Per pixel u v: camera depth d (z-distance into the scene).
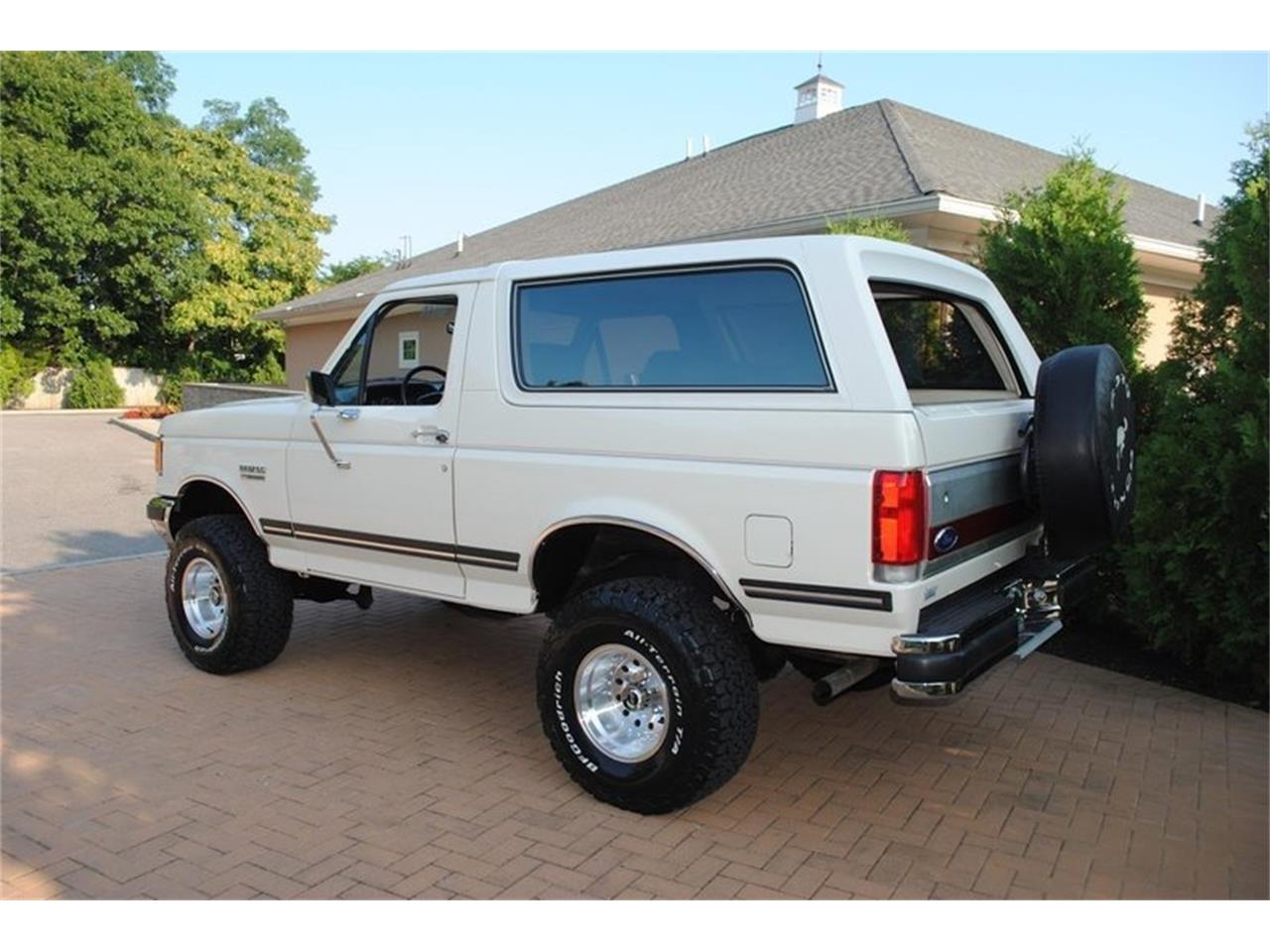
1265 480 4.88
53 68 30.62
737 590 3.54
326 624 6.61
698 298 3.72
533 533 4.06
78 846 3.61
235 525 5.47
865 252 3.56
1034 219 6.39
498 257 17.05
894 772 4.31
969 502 3.58
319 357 23.09
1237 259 5.17
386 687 5.38
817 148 13.84
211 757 4.42
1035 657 5.90
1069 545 3.72
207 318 34.44
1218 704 5.18
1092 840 3.71
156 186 32.88
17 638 6.30
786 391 3.43
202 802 3.97
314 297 23.19
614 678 3.93
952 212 9.23
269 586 5.35
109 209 32.62
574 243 15.26
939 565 3.39
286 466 5.05
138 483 14.56
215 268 35.84
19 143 29.95
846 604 3.30
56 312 32.41
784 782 4.20
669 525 3.66
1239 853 3.62
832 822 3.84
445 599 4.55
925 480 3.24
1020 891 3.35
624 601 3.73
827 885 3.38
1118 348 6.10
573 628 3.87
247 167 37.84
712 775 3.65
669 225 13.33
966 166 11.62
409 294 4.63
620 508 3.77
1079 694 5.30
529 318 4.18
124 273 33.06
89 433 23.19
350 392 4.95
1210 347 5.62
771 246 3.56
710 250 3.69
